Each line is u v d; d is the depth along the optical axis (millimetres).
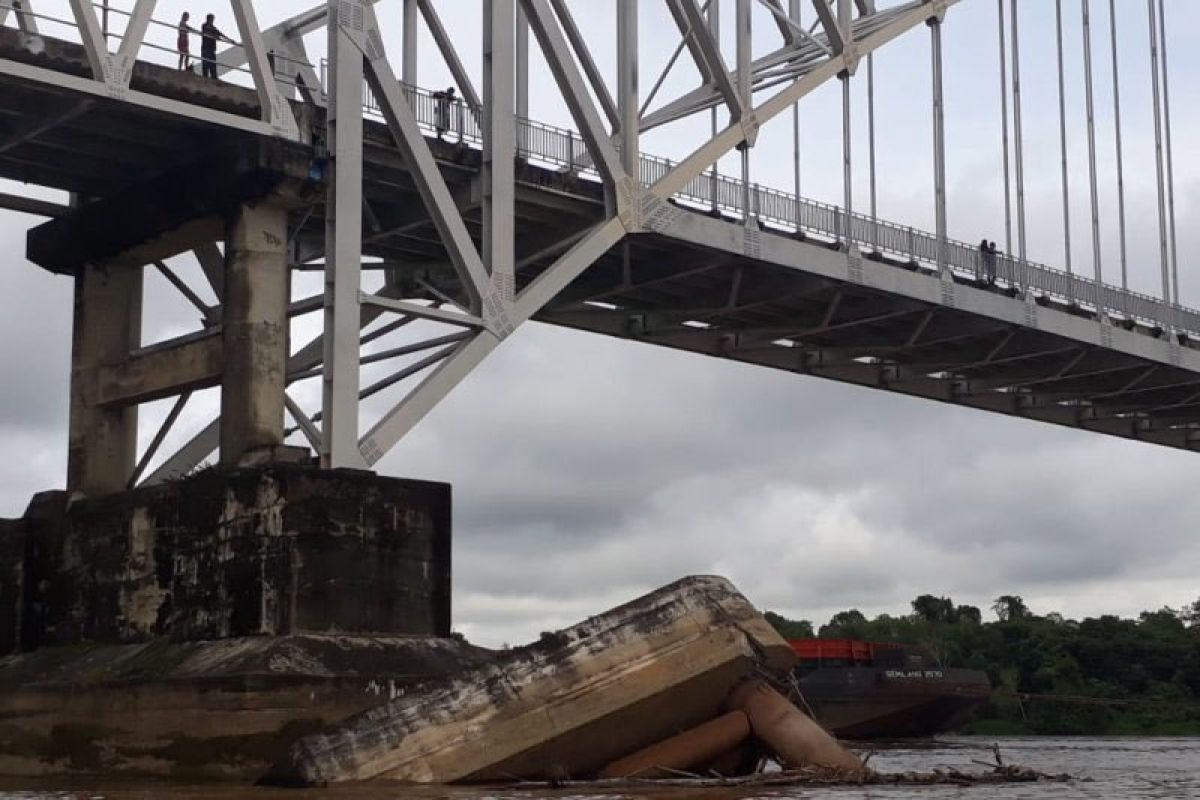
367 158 30750
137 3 26812
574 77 33625
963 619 135500
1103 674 122188
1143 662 122750
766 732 24281
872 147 41969
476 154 32094
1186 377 52531
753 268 38406
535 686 23094
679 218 35438
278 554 25781
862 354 46938
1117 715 116688
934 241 42562
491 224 31281
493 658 26609
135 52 26641
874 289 40312
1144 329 50406
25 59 25781
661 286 39531
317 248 35281
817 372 47406
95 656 28031
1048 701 117312
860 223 40375
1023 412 54531
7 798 20359
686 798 20359
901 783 24547
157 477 32375
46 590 30469
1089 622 127625
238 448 27703
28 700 27188
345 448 27812
